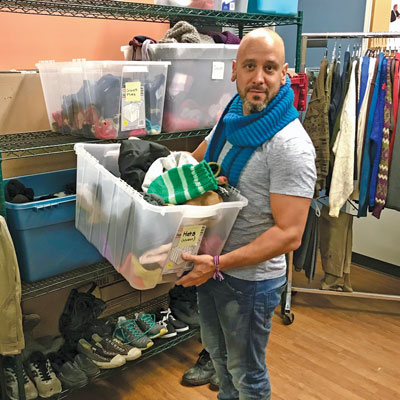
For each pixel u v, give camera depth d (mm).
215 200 1417
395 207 2635
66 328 2121
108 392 2191
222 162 1519
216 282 1552
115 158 1783
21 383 1748
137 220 1320
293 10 2488
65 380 1937
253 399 1618
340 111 2609
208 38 2250
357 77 2562
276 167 1371
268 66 1337
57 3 1761
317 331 2740
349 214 2885
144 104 1961
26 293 1786
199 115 2215
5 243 1527
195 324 2396
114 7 1848
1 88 1954
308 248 2896
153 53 2053
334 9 3441
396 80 2496
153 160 1655
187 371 2287
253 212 1464
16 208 1686
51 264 1834
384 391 2229
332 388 2240
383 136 2535
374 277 3439
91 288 2275
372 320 2879
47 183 2148
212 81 2203
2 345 1607
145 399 2148
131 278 1436
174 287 2598
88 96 1806
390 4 3109
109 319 2338
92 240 1680
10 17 1958
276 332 2723
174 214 1316
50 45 2107
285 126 1391
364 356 2504
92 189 1575
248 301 1508
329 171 2697
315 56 3615
